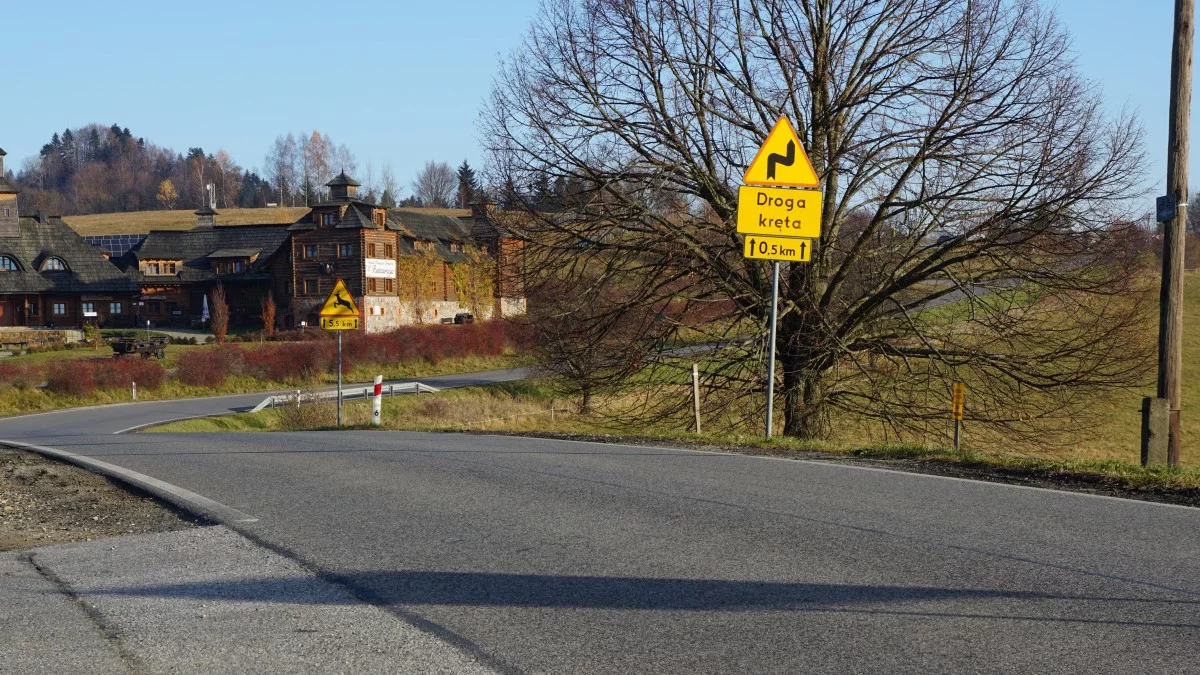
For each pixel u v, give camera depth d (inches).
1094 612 187.0
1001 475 353.1
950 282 769.6
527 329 862.5
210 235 3358.8
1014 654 165.0
